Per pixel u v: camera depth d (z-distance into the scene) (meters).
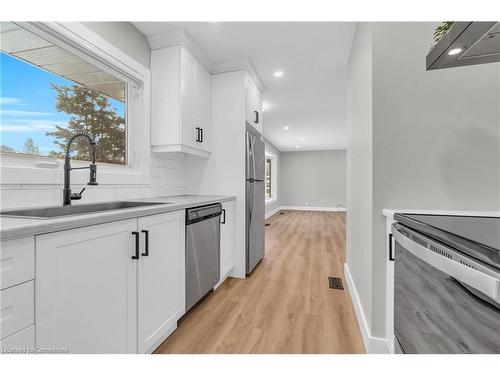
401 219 0.98
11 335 0.69
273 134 6.08
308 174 8.98
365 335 1.40
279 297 2.03
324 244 3.87
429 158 1.28
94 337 0.96
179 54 1.98
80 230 0.90
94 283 0.96
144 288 1.24
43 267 0.77
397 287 1.00
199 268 1.81
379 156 1.33
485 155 1.24
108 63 1.70
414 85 1.30
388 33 1.33
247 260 2.47
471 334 0.54
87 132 1.65
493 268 0.46
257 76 2.83
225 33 2.01
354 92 2.01
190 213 1.68
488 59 0.95
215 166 2.54
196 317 1.72
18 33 1.28
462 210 1.25
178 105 1.99
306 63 2.53
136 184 1.94
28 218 0.86
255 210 2.69
